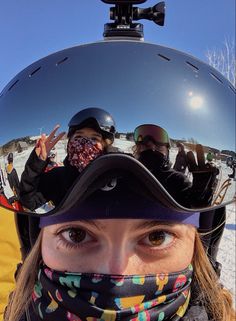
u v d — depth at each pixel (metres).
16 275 0.33
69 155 0.22
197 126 0.23
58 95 0.23
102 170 0.22
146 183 0.22
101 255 0.23
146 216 0.23
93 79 0.23
